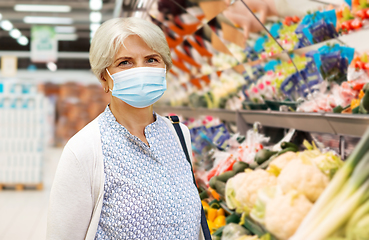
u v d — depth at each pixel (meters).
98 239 1.02
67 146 1.05
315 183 1.46
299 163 1.60
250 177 1.85
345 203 1.26
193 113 3.27
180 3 2.18
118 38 1.06
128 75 1.08
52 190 1.03
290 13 1.55
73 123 13.30
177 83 3.51
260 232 1.71
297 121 1.81
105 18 9.04
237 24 1.96
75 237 1.02
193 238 1.12
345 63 1.42
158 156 1.11
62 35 11.82
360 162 1.22
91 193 1.03
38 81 13.32
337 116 1.49
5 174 6.40
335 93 1.52
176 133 1.22
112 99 1.14
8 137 6.42
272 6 1.60
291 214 1.50
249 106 2.30
